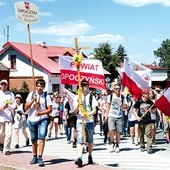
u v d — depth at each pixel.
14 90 43.03
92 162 10.28
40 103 10.23
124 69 14.60
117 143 13.04
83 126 9.89
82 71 12.52
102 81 12.55
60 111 18.88
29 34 10.45
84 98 10.13
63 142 16.34
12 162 10.55
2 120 11.84
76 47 10.48
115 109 12.77
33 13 10.44
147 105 12.88
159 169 10.25
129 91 14.64
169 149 13.73
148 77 17.52
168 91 12.69
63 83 12.57
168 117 13.18
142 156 12.27
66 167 9.84
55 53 49.41
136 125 14.67
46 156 11.62
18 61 46.94
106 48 59.19
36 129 10.30
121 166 10.64
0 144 12.25
